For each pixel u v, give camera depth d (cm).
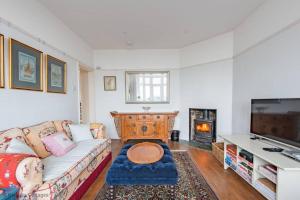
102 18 291
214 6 255
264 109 217
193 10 266
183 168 268
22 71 202
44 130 218
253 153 184
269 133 208
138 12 271
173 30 343
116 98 476
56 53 285
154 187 212
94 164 230
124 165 180
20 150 154
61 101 298
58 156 205
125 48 463
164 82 473
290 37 200
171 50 470
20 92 202
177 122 474
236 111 335
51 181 142
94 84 475
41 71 240
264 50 250
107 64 474
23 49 204
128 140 457
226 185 216
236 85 336
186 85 450
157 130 427
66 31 317
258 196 191
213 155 328
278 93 222
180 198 188
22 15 204
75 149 232
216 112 379
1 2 175
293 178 151
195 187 210
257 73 268
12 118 190
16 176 122
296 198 152
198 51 416
